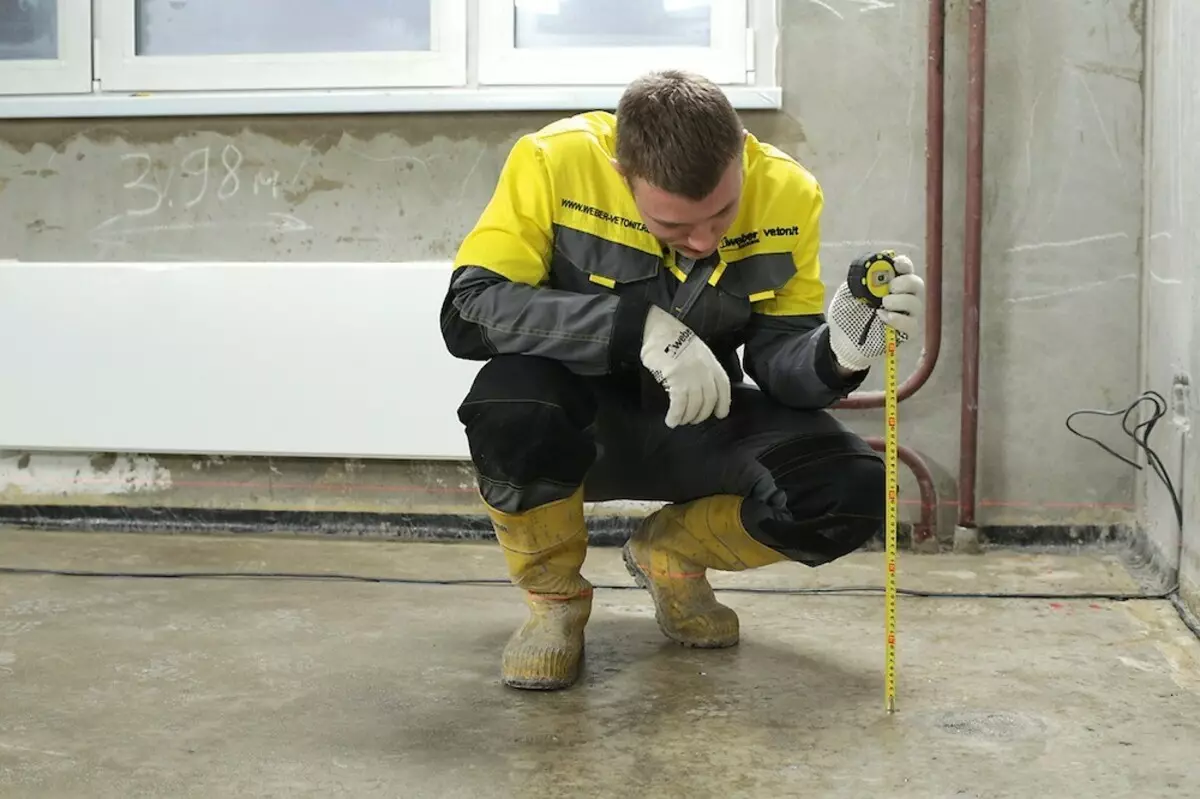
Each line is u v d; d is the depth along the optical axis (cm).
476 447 167
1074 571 250
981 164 262
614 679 178
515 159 169
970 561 260
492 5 277
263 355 275
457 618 215
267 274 274
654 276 169
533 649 174
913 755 148
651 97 146
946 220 269
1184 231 231
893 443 160
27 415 283
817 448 170
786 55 270
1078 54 264
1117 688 174
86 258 290
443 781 141
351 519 289
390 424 273
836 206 272
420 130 279
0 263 282
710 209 146
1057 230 267
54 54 291
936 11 260
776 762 146
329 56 282
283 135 283
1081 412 269
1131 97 263
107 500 294
